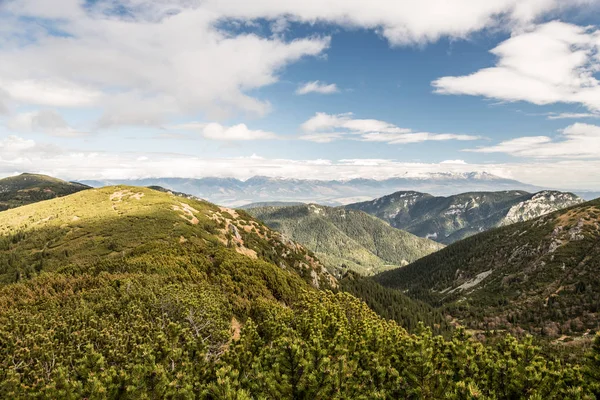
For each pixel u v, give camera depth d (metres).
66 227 103.88
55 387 16.48
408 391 17.22
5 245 95.75
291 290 67.25
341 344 23.84
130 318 30.61
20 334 27.73
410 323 124.81
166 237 87.31
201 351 22.33
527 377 16.23
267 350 21.52
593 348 16.69
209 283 53.06
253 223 131.38
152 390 16.73
